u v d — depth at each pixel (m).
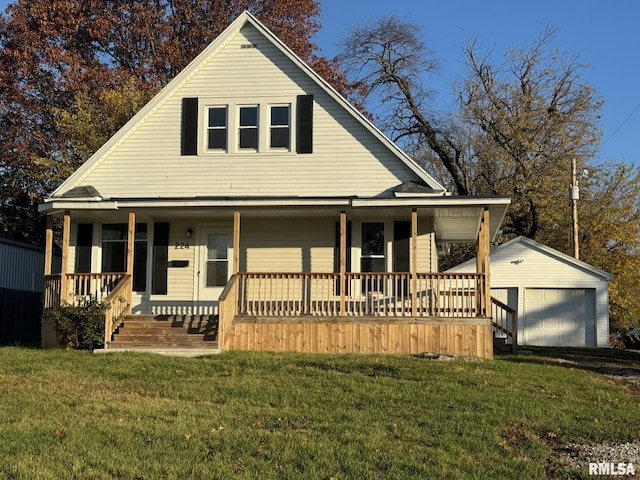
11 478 7.24
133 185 18.77
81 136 29.92
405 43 37.53
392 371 13.22
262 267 18.72
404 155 17.89
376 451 8.27
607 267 31.66
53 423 9.25
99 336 16.03
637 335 32.22
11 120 32.59
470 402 10.78
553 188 33.53
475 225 19.97
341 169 18.23
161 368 13.25
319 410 10.16
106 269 19.17
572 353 20.22
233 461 7.88
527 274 25.86
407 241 18.22
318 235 18.66
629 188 33.53
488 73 37.66
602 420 10.12
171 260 18.97
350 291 17.11
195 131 18.83
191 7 35.25
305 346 16.27
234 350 15.99
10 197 31.98
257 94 18.77
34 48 33.03
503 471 7.76
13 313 22.81
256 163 18.55
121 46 34.78
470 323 15.95
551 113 35.72
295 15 36.88
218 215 18.47
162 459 7.86
